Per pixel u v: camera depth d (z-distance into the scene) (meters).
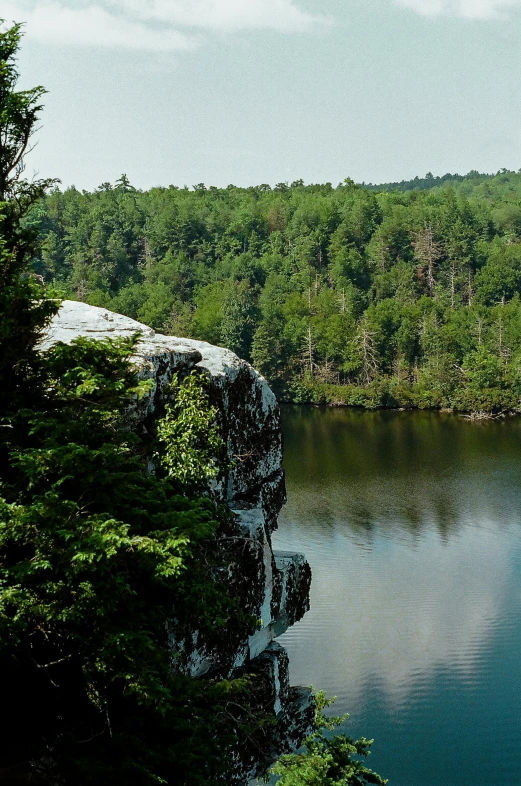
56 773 13.17
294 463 102.12
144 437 16.98
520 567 65.56
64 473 13.01
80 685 13.58
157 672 12.75
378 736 43.31
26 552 13.09
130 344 14.85
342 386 156.25
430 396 147.88
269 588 18.95
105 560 12.38
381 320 166.25
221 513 16.39
